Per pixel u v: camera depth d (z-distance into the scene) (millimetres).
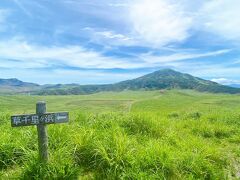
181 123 5984
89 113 5395
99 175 2982
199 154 3379
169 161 3047
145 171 2938
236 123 6156
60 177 2748
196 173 3057
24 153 3105
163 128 4691
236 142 4742
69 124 4469
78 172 2910
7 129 4004
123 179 2818
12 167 3070
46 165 2783
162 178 2863
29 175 2742
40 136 2803
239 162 3688
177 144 3963
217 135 5207
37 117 2730
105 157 3045
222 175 3166
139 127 4543
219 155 3617
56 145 3285
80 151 3295
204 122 5973
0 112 5617
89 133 3637
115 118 4902
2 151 3143
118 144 3236
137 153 3215
